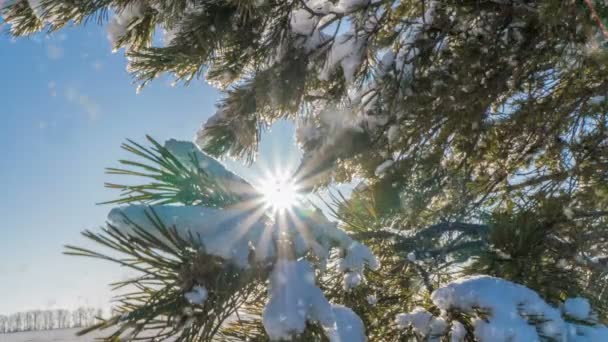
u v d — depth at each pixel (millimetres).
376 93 3637
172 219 1246
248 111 3572
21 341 56875
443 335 1543
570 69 3254
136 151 1410
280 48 3531
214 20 3312
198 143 3637
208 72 3613
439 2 3551
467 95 3555
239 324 1618
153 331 1127
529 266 1849
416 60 3561
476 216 2643
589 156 3604
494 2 3365
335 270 1590
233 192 1396
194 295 1143
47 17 3346
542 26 3207
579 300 1670
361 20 3520
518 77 3611
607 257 1996
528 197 3287
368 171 3713
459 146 3957
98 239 1152
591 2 2621
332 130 3604
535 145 3844
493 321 1465
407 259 1969
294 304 1233
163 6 3396
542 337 1465
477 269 1900
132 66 3352
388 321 1714
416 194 3223
